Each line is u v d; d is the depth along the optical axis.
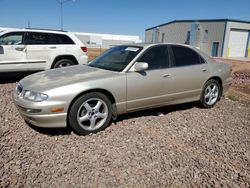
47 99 3.65
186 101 5.25
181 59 5.10
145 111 5.25
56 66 8.35
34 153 3.35
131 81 4.31
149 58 4.65
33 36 7.90
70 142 3.72
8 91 6.57
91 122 4.02
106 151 3.47
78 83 3.86
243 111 5.72
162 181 2.86
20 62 7.65
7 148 3.44
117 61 4.69
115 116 4.33
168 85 4.79
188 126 4.55
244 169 3.19
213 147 3.75
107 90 4.08
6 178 2.79
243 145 3.88
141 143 3.75
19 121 4.43
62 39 8.44
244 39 37.75
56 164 3.10
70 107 3.83
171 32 46.06
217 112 5.48
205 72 5.39
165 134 4.13
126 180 2.85
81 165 3.10
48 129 4.14
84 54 8.80
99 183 2.78
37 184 2.72
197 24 39.69
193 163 3.26
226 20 35.28
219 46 36.72
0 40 7.40
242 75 13.84
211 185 2.83
